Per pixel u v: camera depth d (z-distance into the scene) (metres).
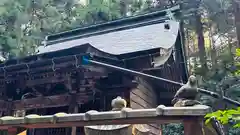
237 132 11.79
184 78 11.57
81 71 8.51
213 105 10.70
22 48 14.00
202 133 2.81
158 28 11.38
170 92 11.06
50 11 17.41
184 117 2.87
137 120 3.06
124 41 10.55
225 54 15.59
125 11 21.41
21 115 4.89
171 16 12.47
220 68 15.01
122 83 8.78
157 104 10.84
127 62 8.86
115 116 3.06
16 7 14.21
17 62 9.41
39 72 9.28
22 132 3.88
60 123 3.38
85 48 8.02
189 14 17.48
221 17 17.75
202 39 18.25
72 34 14.05
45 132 10.04
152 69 8.74
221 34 18.28
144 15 12.48
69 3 20.03
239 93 13.60
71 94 8.95
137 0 21.53
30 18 16.16
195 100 3.09
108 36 12.13
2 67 9.45
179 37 11.73
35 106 9.70
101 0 19.88
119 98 3.74
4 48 13.08
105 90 9.02
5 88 10.26
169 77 10.52
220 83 13.88
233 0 13.98
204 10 18.12
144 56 8.68
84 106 9.93
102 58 8.21
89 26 13.53
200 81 14.30
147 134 4.49
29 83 9.69
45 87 9.85
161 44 9.48
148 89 9.85
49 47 13.77
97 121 3.21
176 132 12.41
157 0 21.22
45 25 17.47
